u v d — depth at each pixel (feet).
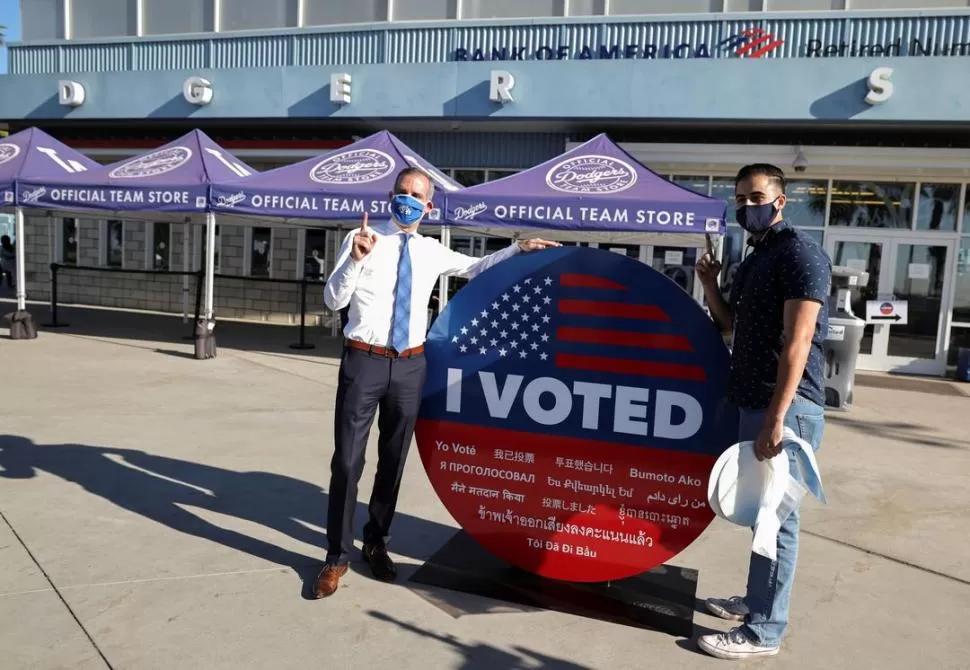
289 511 13.92
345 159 30.30
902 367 36.40
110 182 30.32
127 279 49.39
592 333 10.91
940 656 9.82
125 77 43.65
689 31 36.22
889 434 22.65
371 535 11.43
